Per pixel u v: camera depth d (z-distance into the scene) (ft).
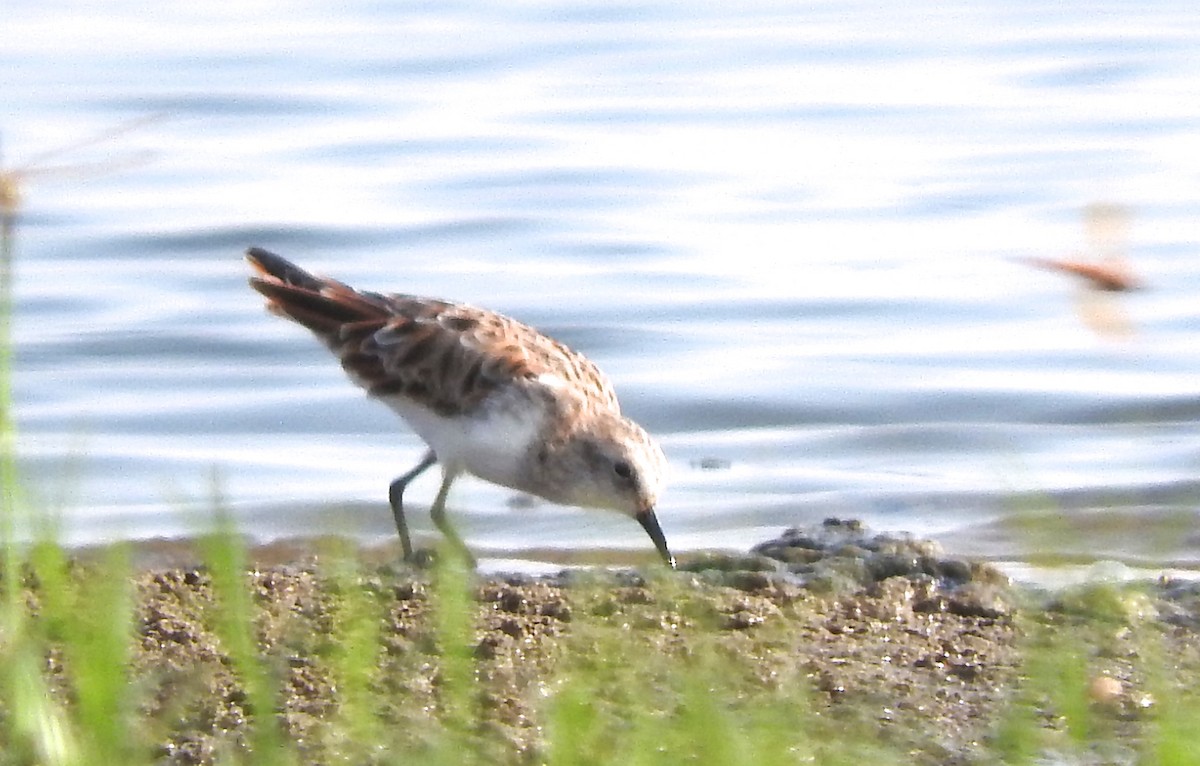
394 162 78.02
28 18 100.27
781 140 80.07
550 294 63.46
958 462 50.08
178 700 27.91
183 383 57.00
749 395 55.21
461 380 41.42
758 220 70.38
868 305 61.93
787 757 24.97
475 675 29.09
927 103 84.89
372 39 97.19
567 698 25.88
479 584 34.32
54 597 28.84
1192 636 32.04
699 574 35.68
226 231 69.51
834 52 94.17
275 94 86.84
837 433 52.80
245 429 53.52
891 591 34.24
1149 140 78.64
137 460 49.78
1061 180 73.46
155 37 96.32
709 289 63.87
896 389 55.26
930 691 29.45
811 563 37.06
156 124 82.02
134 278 65.92
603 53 94.94
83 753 24.53
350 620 29.96
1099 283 25.53
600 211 71.56
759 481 48.08
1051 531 39.04
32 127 80.07
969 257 65.82
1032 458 49.93
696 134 80.94
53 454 48.73
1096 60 91.04
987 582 35.50
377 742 26.63
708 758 24.53
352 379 43.16
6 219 31.01
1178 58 91.40
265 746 25.27
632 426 42.06
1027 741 26.48
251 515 44.47
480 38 97.81
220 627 30.37
